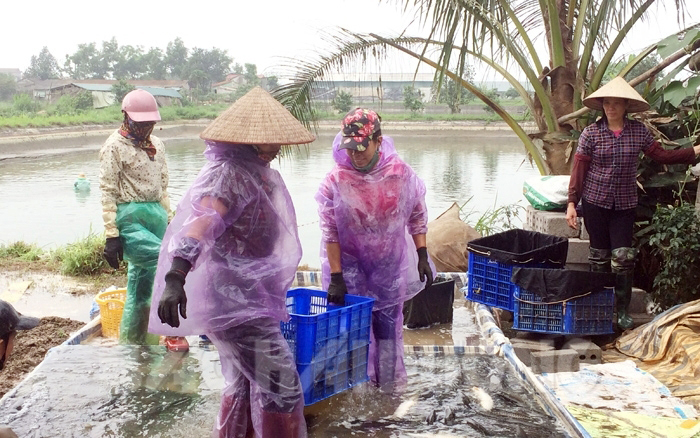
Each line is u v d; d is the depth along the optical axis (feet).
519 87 26.66
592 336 19.63
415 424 13.17
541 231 22.07
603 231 19.27
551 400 13.70
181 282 11.26
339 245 14.84
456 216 25.30
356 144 13.83
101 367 15.79
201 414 13.61
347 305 14.61
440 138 142.72
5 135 139.74
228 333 12.12
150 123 16.84
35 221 49.44
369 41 27.91
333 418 13.43
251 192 11.91
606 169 18.71
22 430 12.78
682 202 20.75
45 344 20.10
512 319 20.95
